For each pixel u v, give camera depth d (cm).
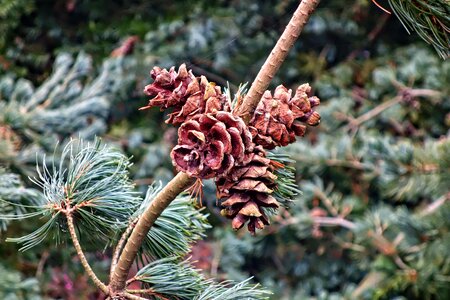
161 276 89
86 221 91
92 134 225
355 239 263
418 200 295
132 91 296
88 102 225
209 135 77
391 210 257
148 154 281
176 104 80
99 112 235
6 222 128
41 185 92
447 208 215
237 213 79
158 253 93
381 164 206
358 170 283
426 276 222
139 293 88
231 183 78
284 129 80
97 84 243
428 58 290
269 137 80
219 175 77
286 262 297
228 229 267
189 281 89
